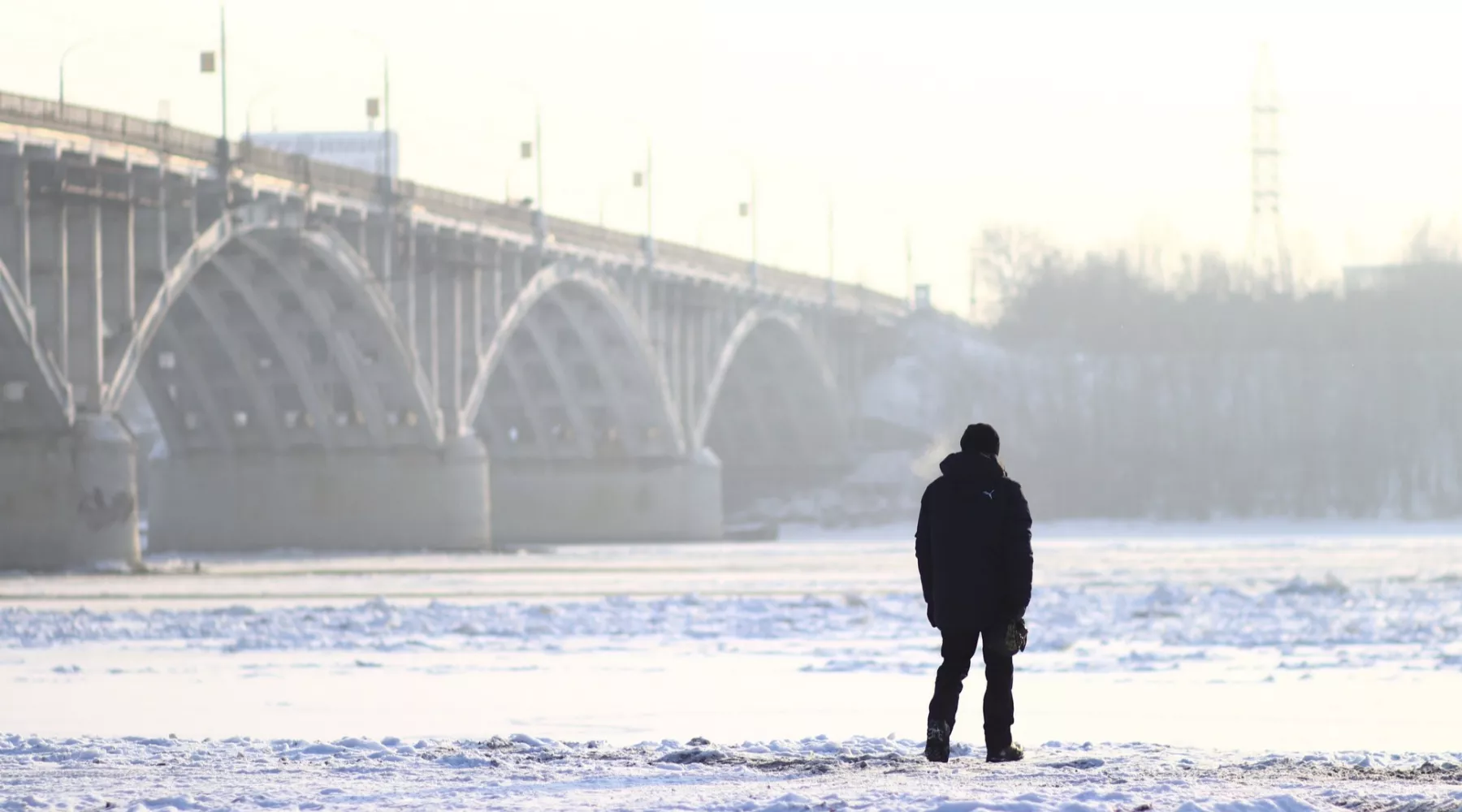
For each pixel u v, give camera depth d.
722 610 105.56
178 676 63.72
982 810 24.27
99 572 186.00
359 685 59.38
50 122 176.12
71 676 63.81
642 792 28.03
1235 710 51.06
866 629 90.25
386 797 27.61
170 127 195.38
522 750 36.09
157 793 28.62
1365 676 63.34
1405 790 27.77
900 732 44.03
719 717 48.47
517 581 164.75
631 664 69.00
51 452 185.50
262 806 26.73
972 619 32.53
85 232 186.00
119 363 190.00
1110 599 119.12
